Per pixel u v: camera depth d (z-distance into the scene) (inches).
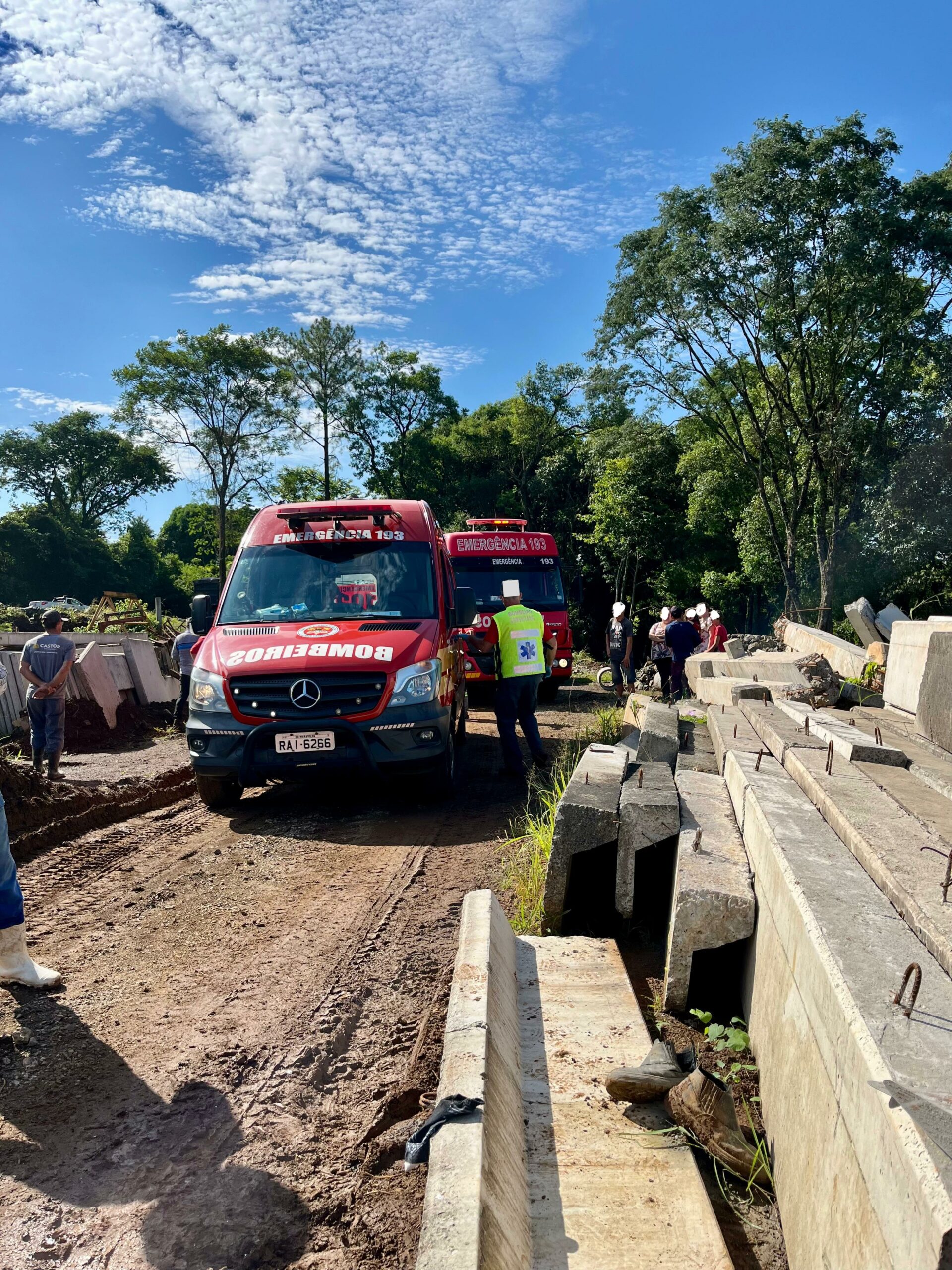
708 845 154.3
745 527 1325.0
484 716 586.9
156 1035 143.9
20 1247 96.7
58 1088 129.0
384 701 287.4
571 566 1989.4
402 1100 122.0
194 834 276.1
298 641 299.1
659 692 715.4
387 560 333.4
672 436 1574.8
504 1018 123.3
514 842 250.4
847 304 986.7
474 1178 83.7
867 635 511.8
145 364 2149.4
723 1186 99.0
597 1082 115.1
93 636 705.6
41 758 367.6
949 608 1103.0
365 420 2183.8
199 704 295.0
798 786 156.1
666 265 1062.4
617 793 187.8
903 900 92.4
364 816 296.4
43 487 3265.3
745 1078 120.3
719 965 148.9
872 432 1053.2
